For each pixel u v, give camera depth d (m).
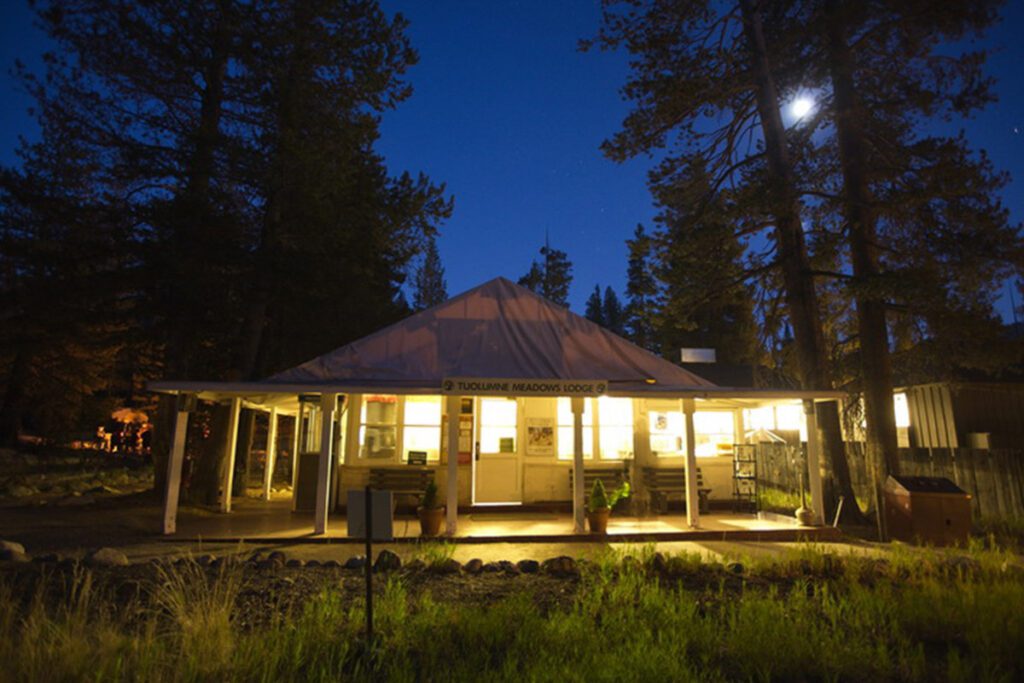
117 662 3.95
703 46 14.77
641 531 10.62
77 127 14.06
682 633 4.92
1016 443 17.19
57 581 6.30
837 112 13.79
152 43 14.16
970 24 13.23
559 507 13.05
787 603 5.97
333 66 15.65
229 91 15.31
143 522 11.31
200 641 4.34
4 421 25.08
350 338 19.80
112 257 14.14
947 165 12.45
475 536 10.07
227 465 13.27
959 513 10.19
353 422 12.93
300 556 8.70
